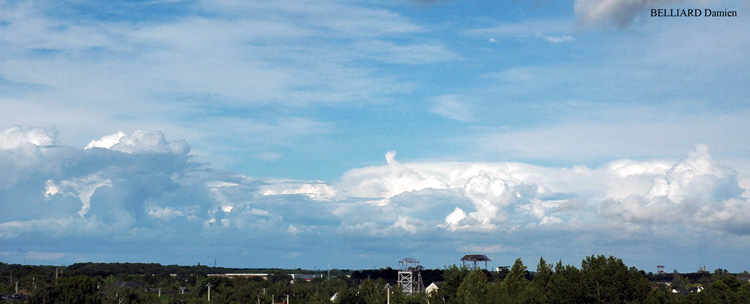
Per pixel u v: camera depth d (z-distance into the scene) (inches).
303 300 6845.5
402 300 4712.1
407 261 6894.7
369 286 5000.0
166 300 6343.5
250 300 6250.0
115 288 5797.2
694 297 4040.4
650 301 3085.6
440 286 4633.4
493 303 3319.4
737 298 4170.8
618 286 3068.4
